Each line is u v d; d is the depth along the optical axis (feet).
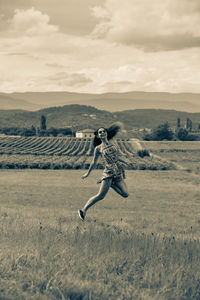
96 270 12.50
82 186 179.22
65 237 18.99
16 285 10.23
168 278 11.53
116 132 21.18
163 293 10.28
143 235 20.29
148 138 584.40
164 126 583.99
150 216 83.15
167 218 81.10
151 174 236.43
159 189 172.24
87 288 10.25
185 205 122.72
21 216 39.86
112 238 18.37
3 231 20.45
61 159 310.65
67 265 12.60
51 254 14.30
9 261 12.40
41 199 130.72
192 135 613.11
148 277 11.73
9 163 262.47
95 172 245.24
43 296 9.46
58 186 177.06
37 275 11.17
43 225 26.09
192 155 381.40
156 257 14.39
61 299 9.61
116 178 21.12
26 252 14.12
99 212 86.84
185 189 174.50
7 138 542.57
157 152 403.54
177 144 472.85
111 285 10.88
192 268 13.15
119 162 21.21
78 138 570.46
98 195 21.67
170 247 16.44
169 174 237.66
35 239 17.65
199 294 10.55
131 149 422.00
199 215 96.53
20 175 225.97
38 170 254.47
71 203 120.26
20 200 126.93
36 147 446.60
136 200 131.85
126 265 13.33
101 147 21.01
